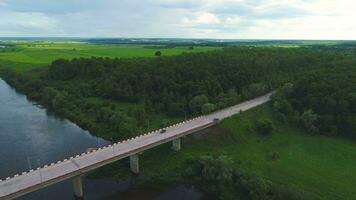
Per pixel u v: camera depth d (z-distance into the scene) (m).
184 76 176.62
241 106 149.12
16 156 111.38
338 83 141.25
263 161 109.69
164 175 103.31
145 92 171.25
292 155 114.44
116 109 156.00
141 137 111.00
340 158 112.81
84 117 151.12
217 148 117.31
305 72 176.12
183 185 99.50
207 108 140.62
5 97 198.50
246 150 116.88
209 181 99.75
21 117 157.25
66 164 89.25
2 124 145.50
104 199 90.31
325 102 134.62
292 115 139.12
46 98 183.12
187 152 114.38
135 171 102.88
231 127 127.38
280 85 170.62
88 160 91.88
